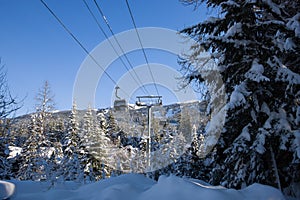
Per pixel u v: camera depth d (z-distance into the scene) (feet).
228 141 24.00
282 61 22.00
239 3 22.68
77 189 16.62
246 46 22.00
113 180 16.99
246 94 20.59
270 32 22.93
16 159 76.59
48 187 16.85
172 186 13.46
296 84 19.13
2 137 51.08
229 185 22.49
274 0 23.91
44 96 90.63
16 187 15.15
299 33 19.36
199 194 12.64
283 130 20.34
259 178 21.01
